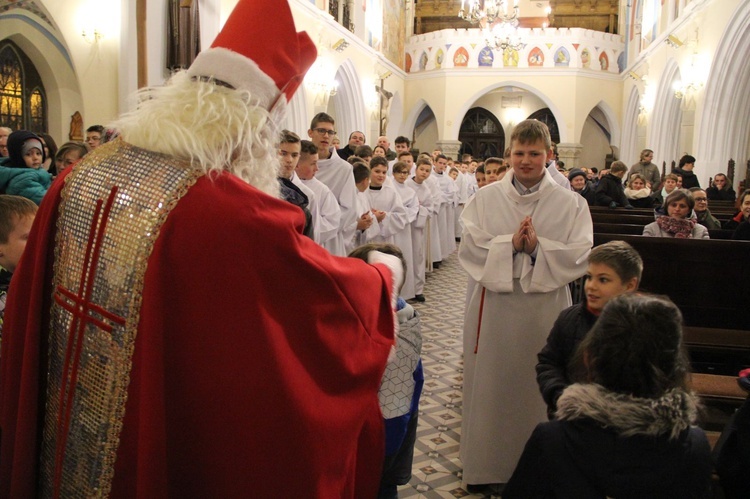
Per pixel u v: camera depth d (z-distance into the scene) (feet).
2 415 4.54
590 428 4.58
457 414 12.85
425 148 79.46
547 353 7.79
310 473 4.06
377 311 4.79
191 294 3.82
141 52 22.99
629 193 26.32
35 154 13.12
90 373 4.05
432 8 77.25
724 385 9.39
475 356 10.07
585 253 9.33
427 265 28.84
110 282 3.96
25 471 4.31
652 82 53.11
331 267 4.30
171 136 3.93
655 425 4.34
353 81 53.57
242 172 4.25
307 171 14.16
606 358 4.60
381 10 61.67
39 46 28.32
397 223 20.97
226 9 32.24
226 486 3.96
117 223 3.99
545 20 75.41
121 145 4.30
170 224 3.84
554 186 9.70
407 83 72.33
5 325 4.55
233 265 3.80
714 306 12.80
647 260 13.05
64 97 29.66
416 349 7.36
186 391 3.90
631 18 65.16
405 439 7.74
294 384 3.97
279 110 4.42
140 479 3.73
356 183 18.25
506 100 77.51
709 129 37.47
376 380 4.61
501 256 9.39
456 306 22.75
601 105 69.26
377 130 59.88
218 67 4.11
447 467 10.60
